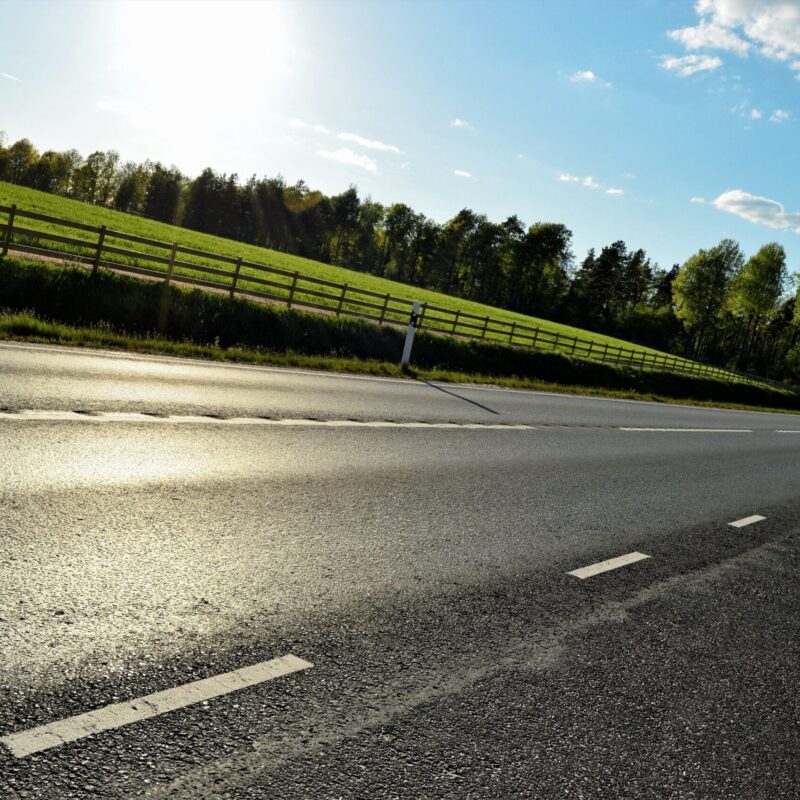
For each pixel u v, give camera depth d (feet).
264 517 16.63
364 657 11.02
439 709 9.93
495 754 9.08
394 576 14.55
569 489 25.70
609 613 14.71
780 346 376.07
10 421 20.53
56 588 11.25
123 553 13.12
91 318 52.24
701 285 290.56
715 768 9.68
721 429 61.31
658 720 10.71
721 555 20.61
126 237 55.47
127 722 8.34
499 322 98.58
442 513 19.66
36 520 13.79
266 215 455.22
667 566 18.65
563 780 8.79
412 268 436.76
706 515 25.46
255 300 66.54
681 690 11.84
